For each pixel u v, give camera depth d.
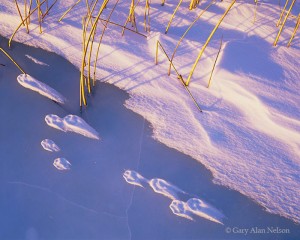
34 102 2.42
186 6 2.82
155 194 2.20
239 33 2.69
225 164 2.29
